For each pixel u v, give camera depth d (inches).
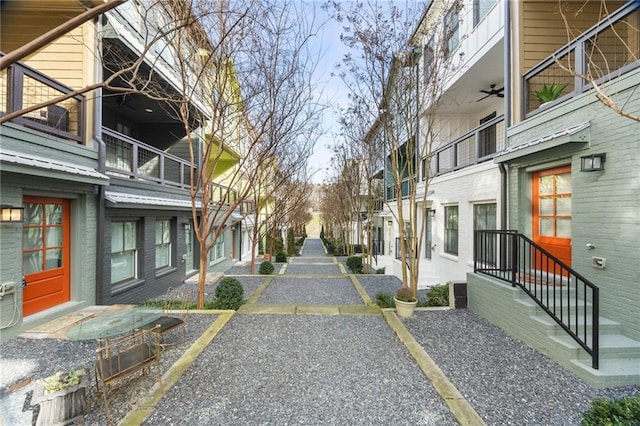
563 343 139.3
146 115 386.6
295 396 117.0
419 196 387.5
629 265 143.1
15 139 172.2
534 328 157.6
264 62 230.4
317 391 120.5
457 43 323.3
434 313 217.8
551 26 228.4
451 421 102.8
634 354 133.6
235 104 249.4
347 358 149.2
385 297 244.5
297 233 1245.7
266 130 260.4
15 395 119.9
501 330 184.5
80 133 222.4
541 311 162.1
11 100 171.0
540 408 108.8
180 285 366.6
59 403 99.9
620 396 115.2
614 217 150.4
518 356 149.2
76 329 125.0
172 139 422.3
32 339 168.7
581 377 127.6
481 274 223.1
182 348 159.5
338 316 215.9
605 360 132.3
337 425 100.8
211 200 424.5
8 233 168.9
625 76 145.3
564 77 217.5
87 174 206.7
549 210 202.8
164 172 354.9
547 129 196.7
